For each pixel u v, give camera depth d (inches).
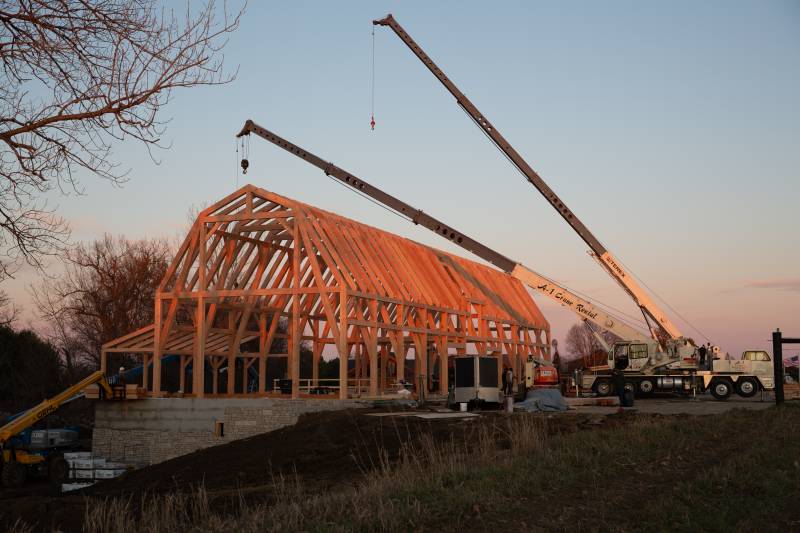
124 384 1087.6
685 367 1275.8
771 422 598.9
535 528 298.7
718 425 581.9
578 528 298.7
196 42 380.5
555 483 377.1
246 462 737.6
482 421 779.4
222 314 1758.1
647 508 319.3
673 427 585.3
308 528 313.1
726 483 362.6
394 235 1365.7
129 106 371.6
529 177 1261.1
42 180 370.9
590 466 418.9
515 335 1642.5
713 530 294.5
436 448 651.5
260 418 1010.7
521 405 994.1
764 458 427.5
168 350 1171.3
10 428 940.6
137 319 1830.7
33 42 353.4
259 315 1284.4
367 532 304.3
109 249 1847.9
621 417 735.7
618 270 1285.7
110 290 1798.7
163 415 1063.6
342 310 1023.0
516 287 1823.3
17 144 364.5
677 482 374.9
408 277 1258.0
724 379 1254.3
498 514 321.7
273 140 1318.9
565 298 1358.3
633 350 1307.8
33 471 970.1
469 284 1505.9
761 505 327.0
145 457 1063.0
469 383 1011.9
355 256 1128.8
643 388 1293.1
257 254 1234.0
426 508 323.6
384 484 391.2
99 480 933.2
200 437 1040.2
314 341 1327.5
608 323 1344.7
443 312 1333.7
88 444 1256.2
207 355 1202.0
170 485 690.2
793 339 710.5
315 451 730.2
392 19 1229.7
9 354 1691.7
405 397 1155.3
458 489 359.9
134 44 369.1
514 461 440.1
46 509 501.7
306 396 1055.0
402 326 1183.6
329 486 518.6
